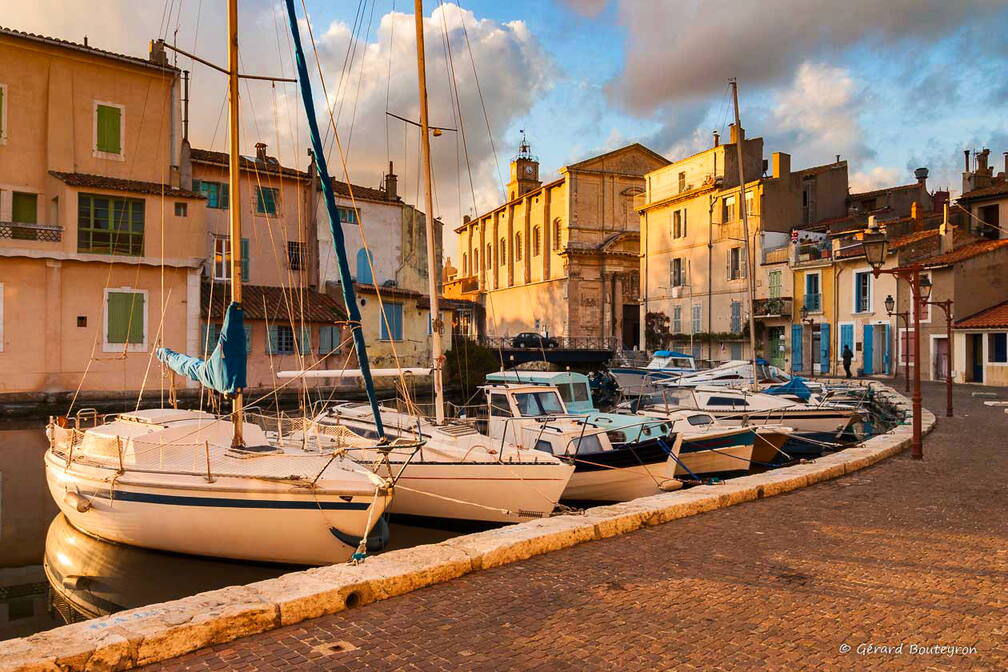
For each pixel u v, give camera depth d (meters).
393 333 37.91
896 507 9.43
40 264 27.95
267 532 9.90
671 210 53.81
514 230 74.69
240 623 5.10
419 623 5.39
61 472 11.89
